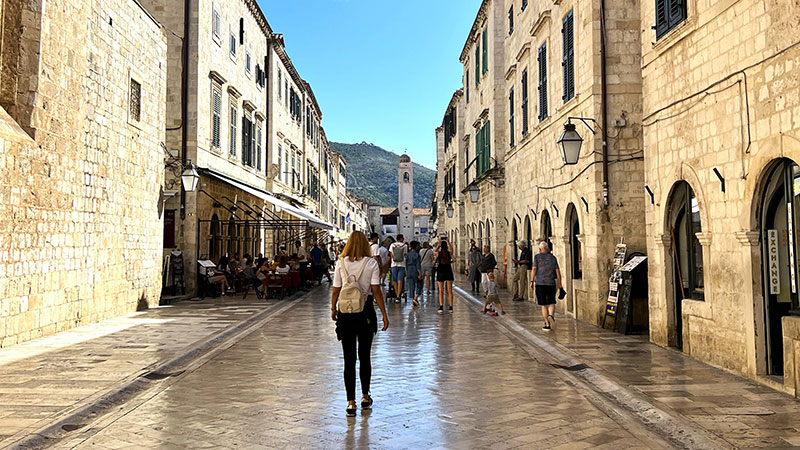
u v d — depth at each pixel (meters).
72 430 6.08
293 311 17.69
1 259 10.45
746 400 6.89
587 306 14.20
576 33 14.73
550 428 6.10
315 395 7.52
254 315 15.77
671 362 9.23
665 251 10.66
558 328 13.19
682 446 5.54
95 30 14.01
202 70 21.77
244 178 28.02
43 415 6.34
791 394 7.11
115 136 15.15
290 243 39.22
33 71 11.42
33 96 11.40
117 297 15.45
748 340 8.00
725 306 8.60
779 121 7.23
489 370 9.14
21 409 6.58
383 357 10.27
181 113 21.02
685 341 9.88
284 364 9.54
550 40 17.22
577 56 14.69
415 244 19.30
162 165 18.75
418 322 15.07
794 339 7.04
